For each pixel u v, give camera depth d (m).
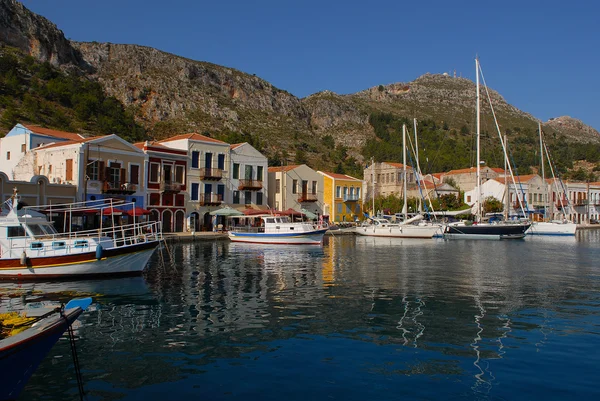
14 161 56.03
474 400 10.21
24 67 121.50
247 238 53.03
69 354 13.18
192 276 27.25
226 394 10.55
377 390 10.75
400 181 97.44
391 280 26.03
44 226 26.83
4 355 8.95
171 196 59.50
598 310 18.62
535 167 157.25
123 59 182.75
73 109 111.25
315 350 13.52
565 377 11.49
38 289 22.81
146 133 128.88
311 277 27.06
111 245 27.14
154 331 15.41
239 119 181.75
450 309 18.70
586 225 102.25
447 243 56.84
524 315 17.73
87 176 47.16
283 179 76.38
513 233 65.19
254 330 15.54
